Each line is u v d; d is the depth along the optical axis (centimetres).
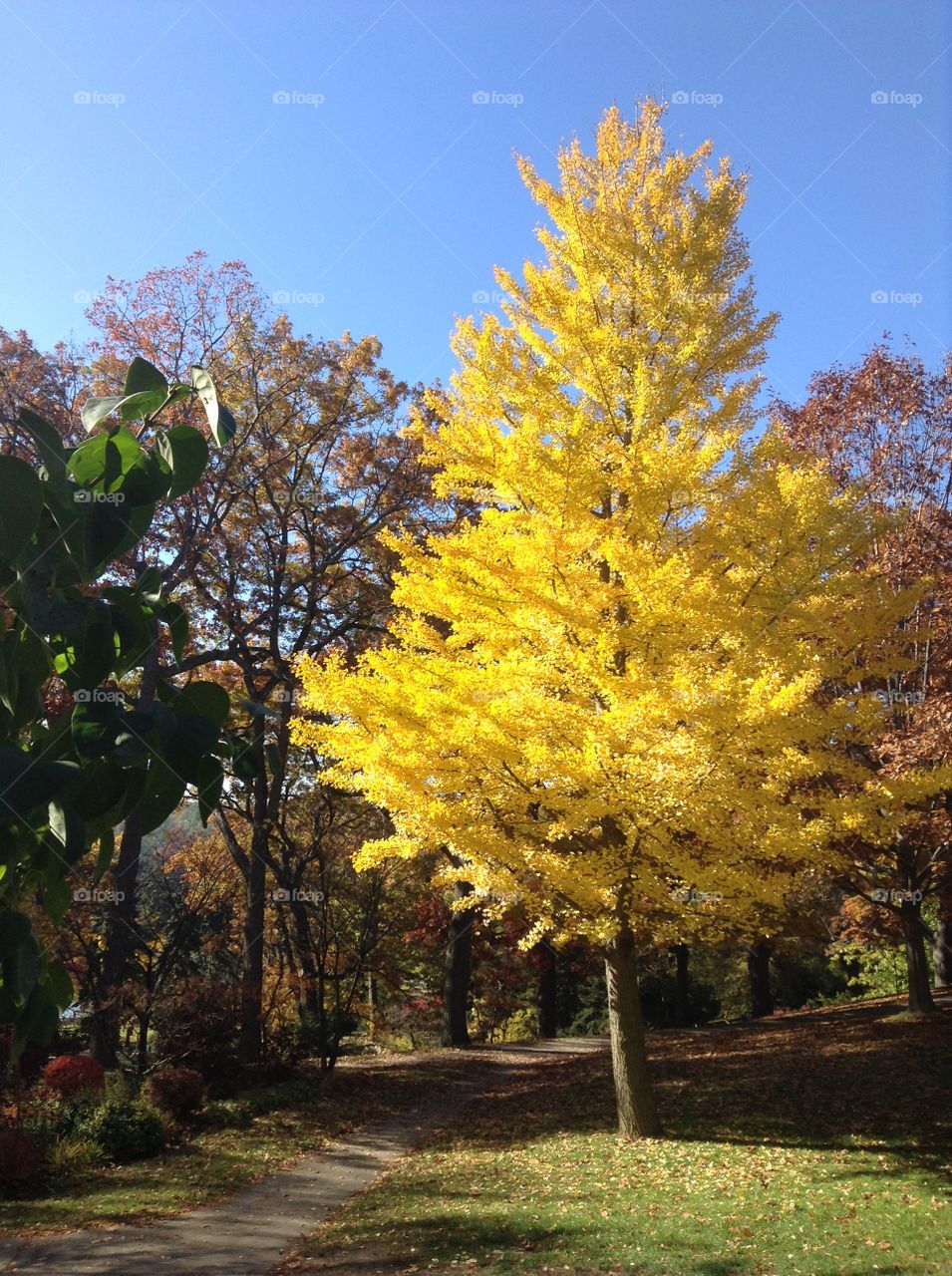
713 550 872
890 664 983
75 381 1817
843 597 957
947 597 1274
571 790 812
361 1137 1285
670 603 794
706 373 879
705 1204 764
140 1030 1496
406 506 2098
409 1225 805
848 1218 704
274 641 1941
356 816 1883
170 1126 1234
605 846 900
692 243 904
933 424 1420
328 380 2086
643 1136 1023
